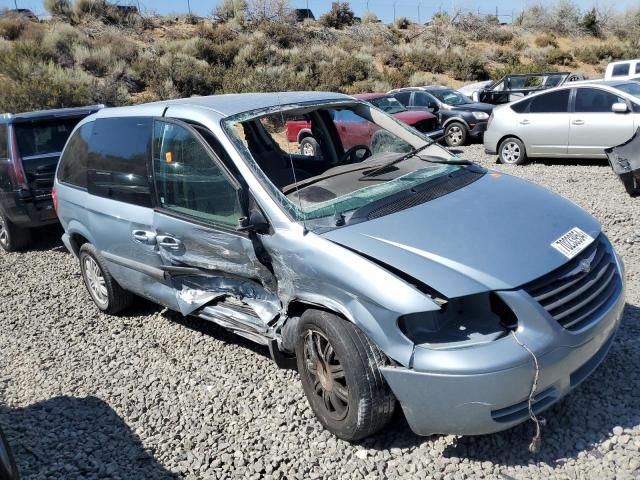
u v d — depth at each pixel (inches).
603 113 445.7
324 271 138.3
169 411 167.9
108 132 213.5
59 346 219.0
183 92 1008.9
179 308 194.4
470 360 120.3
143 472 142.9
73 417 170.1
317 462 138.9
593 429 137.2
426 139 195.2
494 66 1501.0
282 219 150.5
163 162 184.2
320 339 143.5
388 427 147.6
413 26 1908.2
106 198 210.7
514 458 131.6
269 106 182.5
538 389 123.4
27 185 338.0
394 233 138.6
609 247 155.5
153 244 189.8
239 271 165.2
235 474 138.3
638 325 181.8
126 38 1274.6
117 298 232.2
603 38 1902.1
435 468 131.4
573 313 129.7
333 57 1301.7
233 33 1407.5
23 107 788.6
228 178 158.9
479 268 126.7
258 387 173.8
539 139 478.6
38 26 1234.0
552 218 147.5
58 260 335.6
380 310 127.9
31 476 145.1
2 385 195.5
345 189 165.2
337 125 209.2
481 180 169.9
